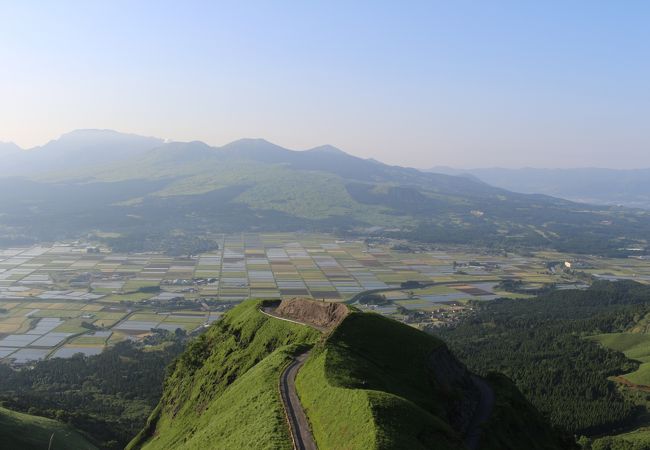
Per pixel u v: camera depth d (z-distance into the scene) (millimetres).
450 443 88938
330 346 121938
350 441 83750
